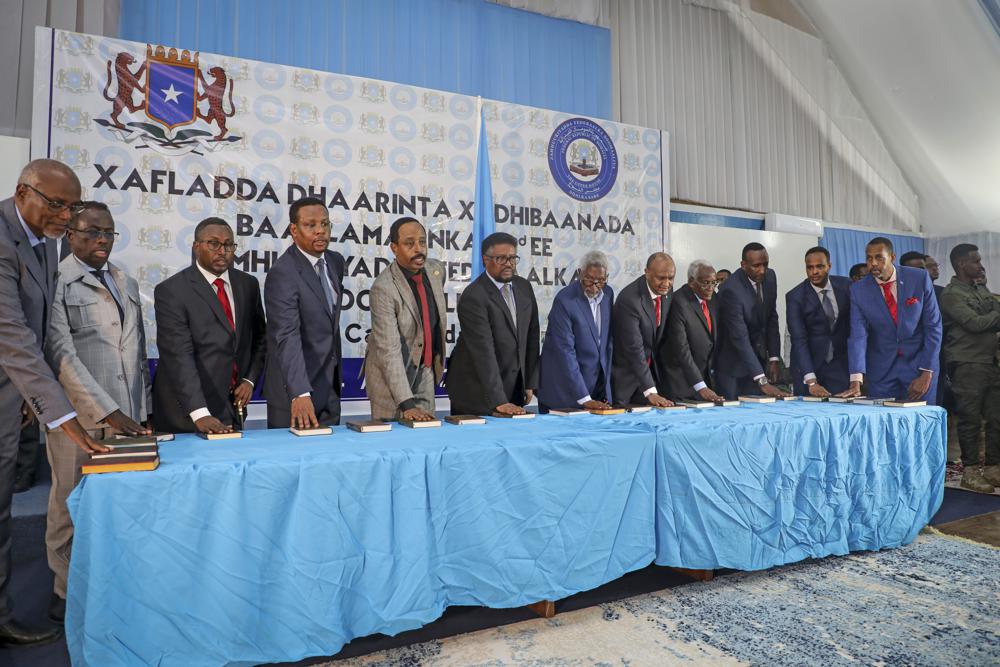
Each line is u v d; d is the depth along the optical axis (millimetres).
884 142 6242
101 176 3072
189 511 1333
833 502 2359
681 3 5348
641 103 5078
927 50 5324
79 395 1748
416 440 1754
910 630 1855
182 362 2148
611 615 1958
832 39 5902
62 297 1954
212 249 2275
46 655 1693
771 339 3918
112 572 1271
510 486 1707
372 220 3609
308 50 3893
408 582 1553
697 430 2059
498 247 2514
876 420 2498
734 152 5543
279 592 1408
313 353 2293
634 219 4445
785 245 5496
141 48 3158
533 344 2730
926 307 3326
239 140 3332
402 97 3707
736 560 2117
